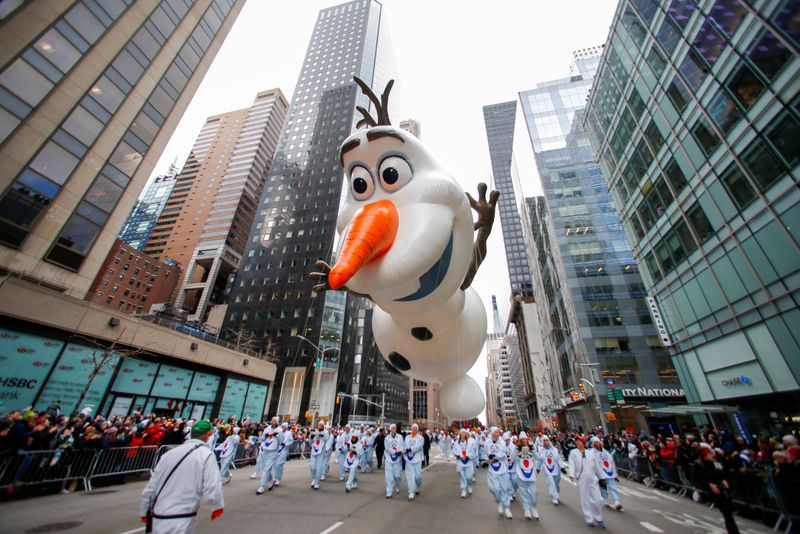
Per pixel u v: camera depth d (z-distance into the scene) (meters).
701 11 13.02
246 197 89.69
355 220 4.48
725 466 8.05
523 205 62.03
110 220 17.80
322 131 70.38
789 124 10.21
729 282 13.10
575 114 49.56
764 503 6.72
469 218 5.12
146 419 11.66
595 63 59.78
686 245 15.34
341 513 6.44
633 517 7.00
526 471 6.91
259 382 24.95
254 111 106.69
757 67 11.01
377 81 87.25
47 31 15.16
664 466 10.55
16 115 14.06
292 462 15.59
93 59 17.17
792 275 10.64
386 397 63.03
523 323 66.19
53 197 15.32
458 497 8.47
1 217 13.59
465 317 7.32
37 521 5.38
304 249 55.81
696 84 13.66
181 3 22.83
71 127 16.11
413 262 4.19
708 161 13.52
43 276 14.80
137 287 63.97
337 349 47.56
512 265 103.75
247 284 54.59
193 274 75.81
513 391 97.81
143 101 19.94
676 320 16.44
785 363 11.00
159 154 20.80
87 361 13.39
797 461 6.29
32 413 7.51
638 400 29.31
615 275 35.72
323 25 95.94
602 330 33.12
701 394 14.97
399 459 8.46
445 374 7.88
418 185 4.78
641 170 18.23
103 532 4.99
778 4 10.20
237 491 8.38
